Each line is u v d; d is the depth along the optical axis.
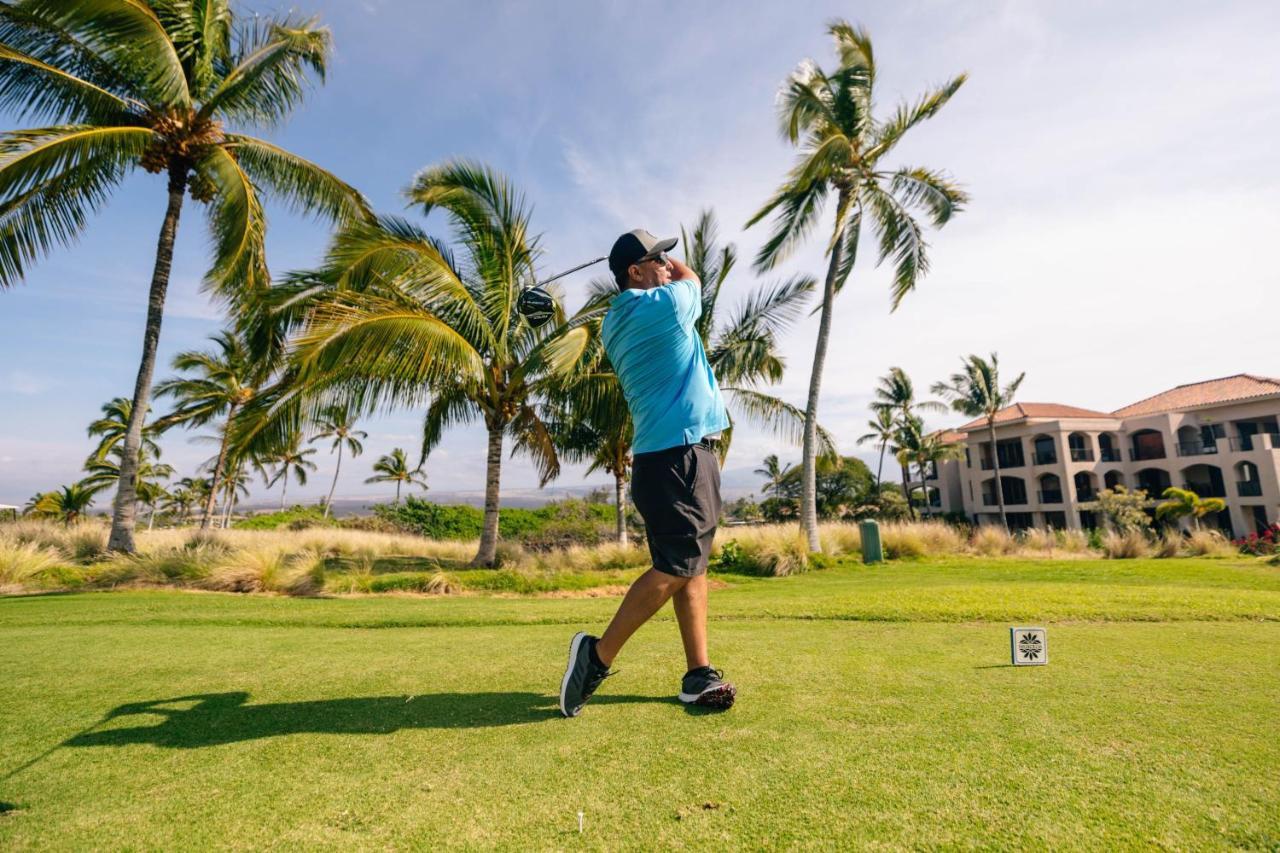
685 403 1.89
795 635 3.05
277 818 1.19
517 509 27.89
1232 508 32.94
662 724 1.68
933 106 14.75
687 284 2.04
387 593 8.51
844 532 15.87
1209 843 1.02
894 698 1.86
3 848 1.08
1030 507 39.66
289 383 9.67
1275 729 1.53
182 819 1.19
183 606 5.61
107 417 34.28
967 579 9.73
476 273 11.88
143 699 1.99
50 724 1.74
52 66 10.27
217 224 12.45
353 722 1.74
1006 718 1.65
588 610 5.09
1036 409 42.16
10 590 7.88
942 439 48.50
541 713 1.81
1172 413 36.00
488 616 4.59
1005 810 1.15
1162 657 2.35
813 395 15.12
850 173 14.88
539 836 1.11
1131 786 1.23
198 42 11.38
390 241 9.63
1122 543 15.93
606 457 16.72
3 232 9.80
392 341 9.10
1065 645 2.61
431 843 1.09
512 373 11.91
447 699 1.97
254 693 2.05
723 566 12.28
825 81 14.92
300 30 11.52
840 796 1.22
